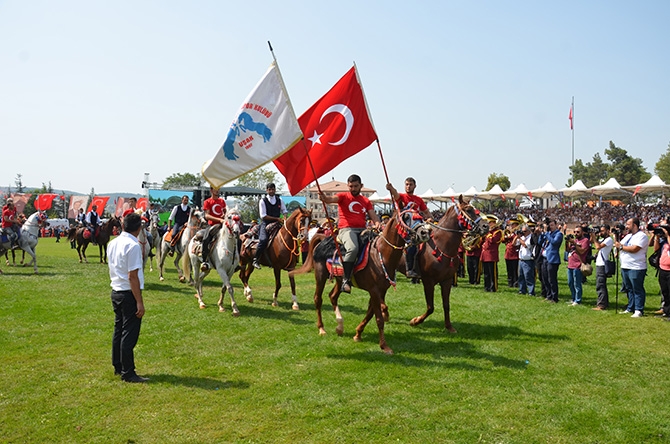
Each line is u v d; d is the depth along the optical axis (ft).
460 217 27.68
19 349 24.09
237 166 26.32
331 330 28.48
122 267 19.70
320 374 20.79
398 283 48.37
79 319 30.22
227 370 21.27
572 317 32.19
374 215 26.43
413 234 23.41
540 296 40.78
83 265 62.49
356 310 34.14
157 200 123.34
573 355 23.66
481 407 17.52
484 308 35.37
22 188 278.67
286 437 15.33
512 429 15.87
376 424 16.17
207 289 43.16
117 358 20.36
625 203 214.48
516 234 44.55
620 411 17.17
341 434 15.51
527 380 20.25
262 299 38.50
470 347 25.04
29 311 32.32
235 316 31.83
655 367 21.91
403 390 19.08
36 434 15.44
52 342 25.34
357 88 28.94
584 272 35.37
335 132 29.17
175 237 44.98
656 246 33.76
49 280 46.32
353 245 24.49
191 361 22.54
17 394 18.58
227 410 17.21
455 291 43.83
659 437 15.44
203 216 37.50
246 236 36.50
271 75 26.68
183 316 31.68
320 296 27.61
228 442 15.03
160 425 16.07
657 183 134.62
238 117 26.45
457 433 15.60
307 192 151.02
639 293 32.12
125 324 19.84
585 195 161.17
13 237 50.85
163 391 18.86
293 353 23.76
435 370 21.38
